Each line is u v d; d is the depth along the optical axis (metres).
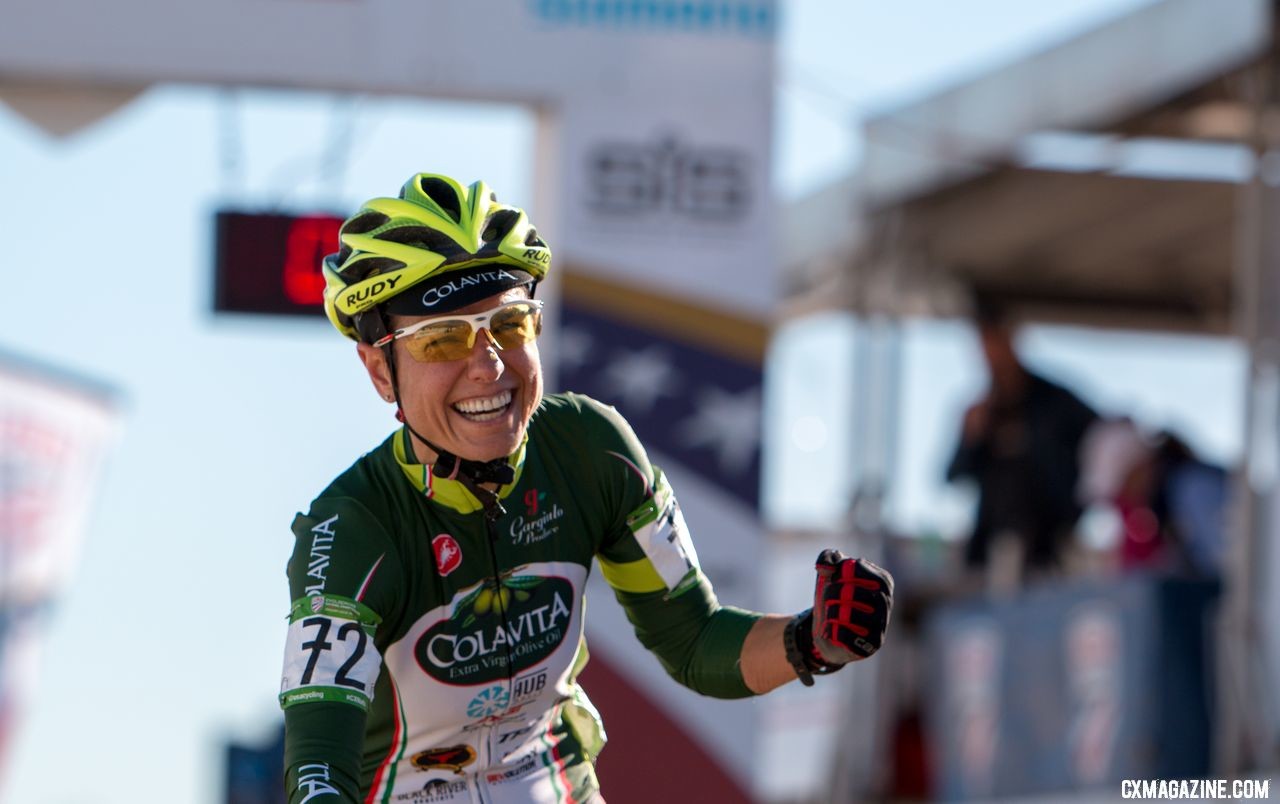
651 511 7.56
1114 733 21.00
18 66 20.94
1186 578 21.02
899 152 25.69
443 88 21.61
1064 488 24.66
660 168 22.03
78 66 21.09
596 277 21.83
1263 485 21.48
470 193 6.98
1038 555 24.80
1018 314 29.41
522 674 7.15
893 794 25.41
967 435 25.75
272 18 21.34
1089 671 21.58
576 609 7.34
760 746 21.33
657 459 21.77
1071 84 24.23
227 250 21.08
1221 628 21.03
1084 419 24.83
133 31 21.16
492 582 7.07
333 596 6.67
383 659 6.98
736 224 22.12
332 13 21.44
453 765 7.16
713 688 7.57
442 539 6.98
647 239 21.97
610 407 7.72
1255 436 21.72
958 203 26.27
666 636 7.70
